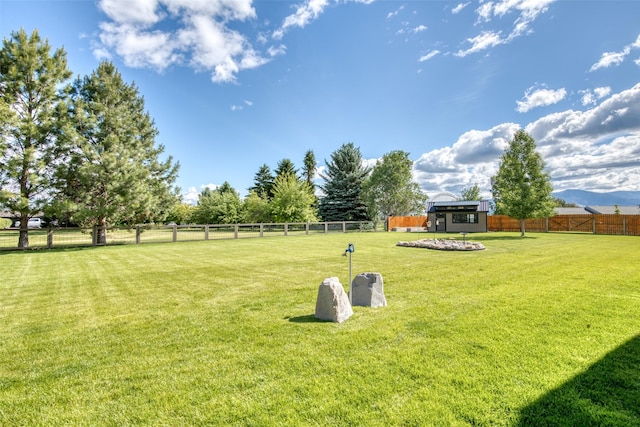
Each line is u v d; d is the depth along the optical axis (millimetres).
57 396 2504
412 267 8539
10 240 15922
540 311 4457
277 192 31234
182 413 2221
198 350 3332
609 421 2057
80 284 6938
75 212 14938
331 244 16469
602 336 3520
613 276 6930
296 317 4406
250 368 2889
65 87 15484
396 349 3230
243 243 17516
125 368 2957
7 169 13234
